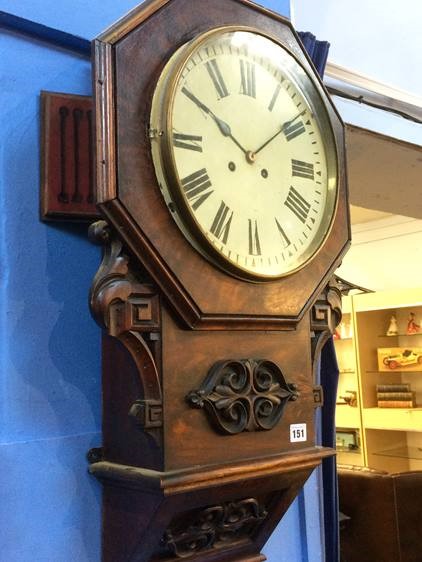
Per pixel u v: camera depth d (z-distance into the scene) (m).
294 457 0.85
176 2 0.81
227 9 0.87
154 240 0.74
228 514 0.83
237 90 0.86
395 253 4.24
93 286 0.73
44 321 0.84
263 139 0.88
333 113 0.99
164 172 0.76
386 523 2.75
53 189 0.85
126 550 0.80
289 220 0.89
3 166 0.83
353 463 4.25
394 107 1.55
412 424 3.92
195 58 0.81
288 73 0.93
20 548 0.78
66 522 0.82
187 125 0.79
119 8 0.96
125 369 0.81
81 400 0.86
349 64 1.48
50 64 0.89
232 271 0.80
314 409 0.92
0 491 0.77
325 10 1.44
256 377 0.83
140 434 0.78
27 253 0.84
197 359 0.78
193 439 0.77
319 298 0.95
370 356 4.29
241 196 0.83
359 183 1.97
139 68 0.76
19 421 0.80
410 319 4.22
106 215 0.72
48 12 0.88
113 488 0.83
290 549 1.08
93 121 0.73
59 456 0.83
